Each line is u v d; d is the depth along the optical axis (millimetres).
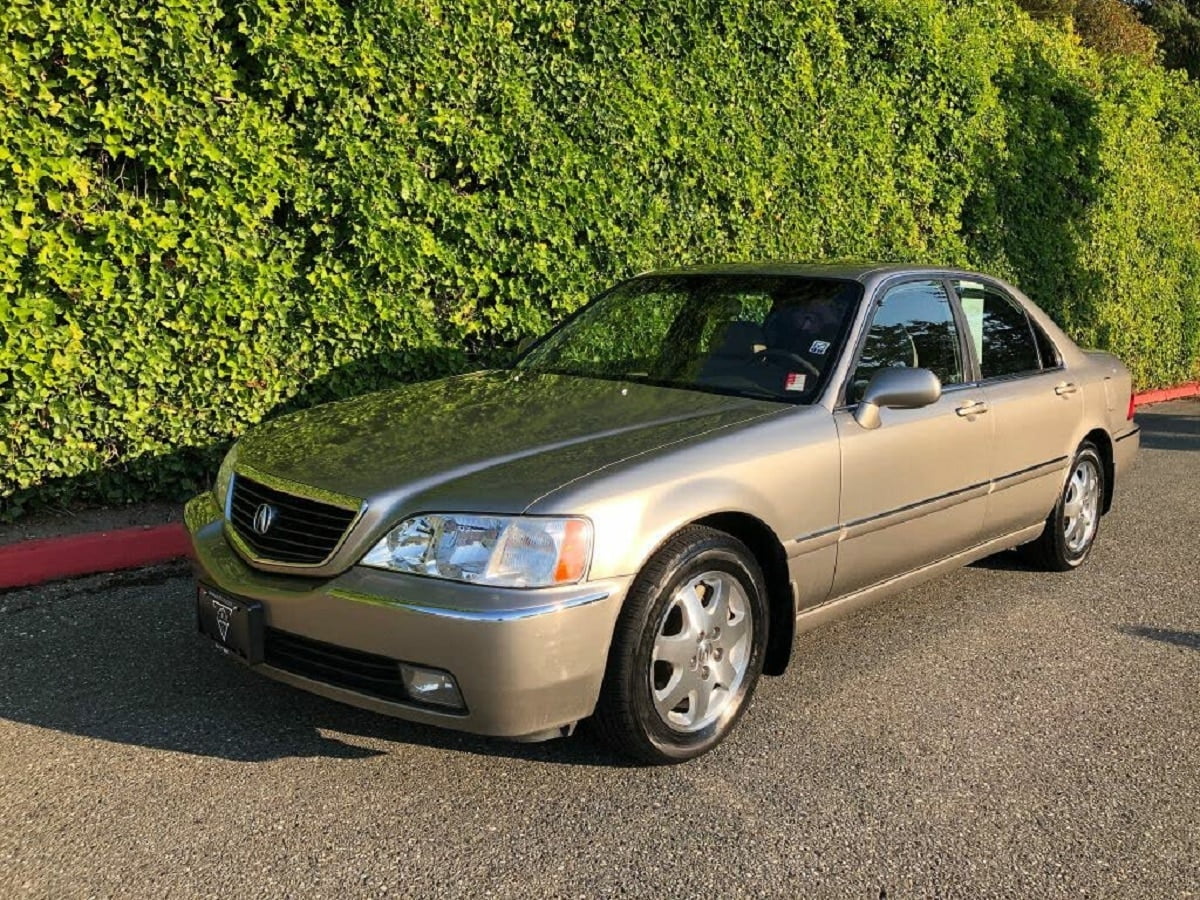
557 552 2934
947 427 4312
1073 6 26062
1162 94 13539
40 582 4887
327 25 5770
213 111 5496
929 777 3344
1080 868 2873
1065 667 4301
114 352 5449
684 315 4539
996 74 10695
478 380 4441
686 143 7441
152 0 5227
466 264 6562
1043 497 5160
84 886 2656
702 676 3365
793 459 3580
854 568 3928
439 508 3000
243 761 3301
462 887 2695
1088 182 11820
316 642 3076
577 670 2967
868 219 8969
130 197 5426
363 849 2848
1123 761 3496
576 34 6863
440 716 2941
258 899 2625
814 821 3059
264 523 3270
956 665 4289
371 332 6289
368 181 6008
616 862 2822
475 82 6402
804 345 4109
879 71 9070
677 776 3287
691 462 3301
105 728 3490
